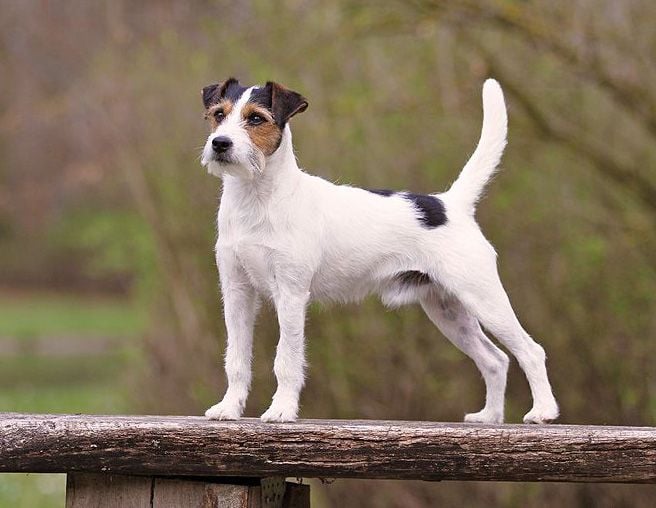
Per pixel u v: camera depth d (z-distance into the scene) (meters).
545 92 11.02
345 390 10.19
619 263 10.17
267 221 5.39
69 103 19.03
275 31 11.34
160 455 4.84
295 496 5.26
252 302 5.62
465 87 10.39
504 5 10.21
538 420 5.55
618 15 10.62
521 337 5.66
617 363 9.88
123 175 13.59
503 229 10.23
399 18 10.56
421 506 9.92
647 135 10.89
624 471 4.82
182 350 11.51
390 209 5.71
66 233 29.62
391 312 10.04
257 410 10.32
